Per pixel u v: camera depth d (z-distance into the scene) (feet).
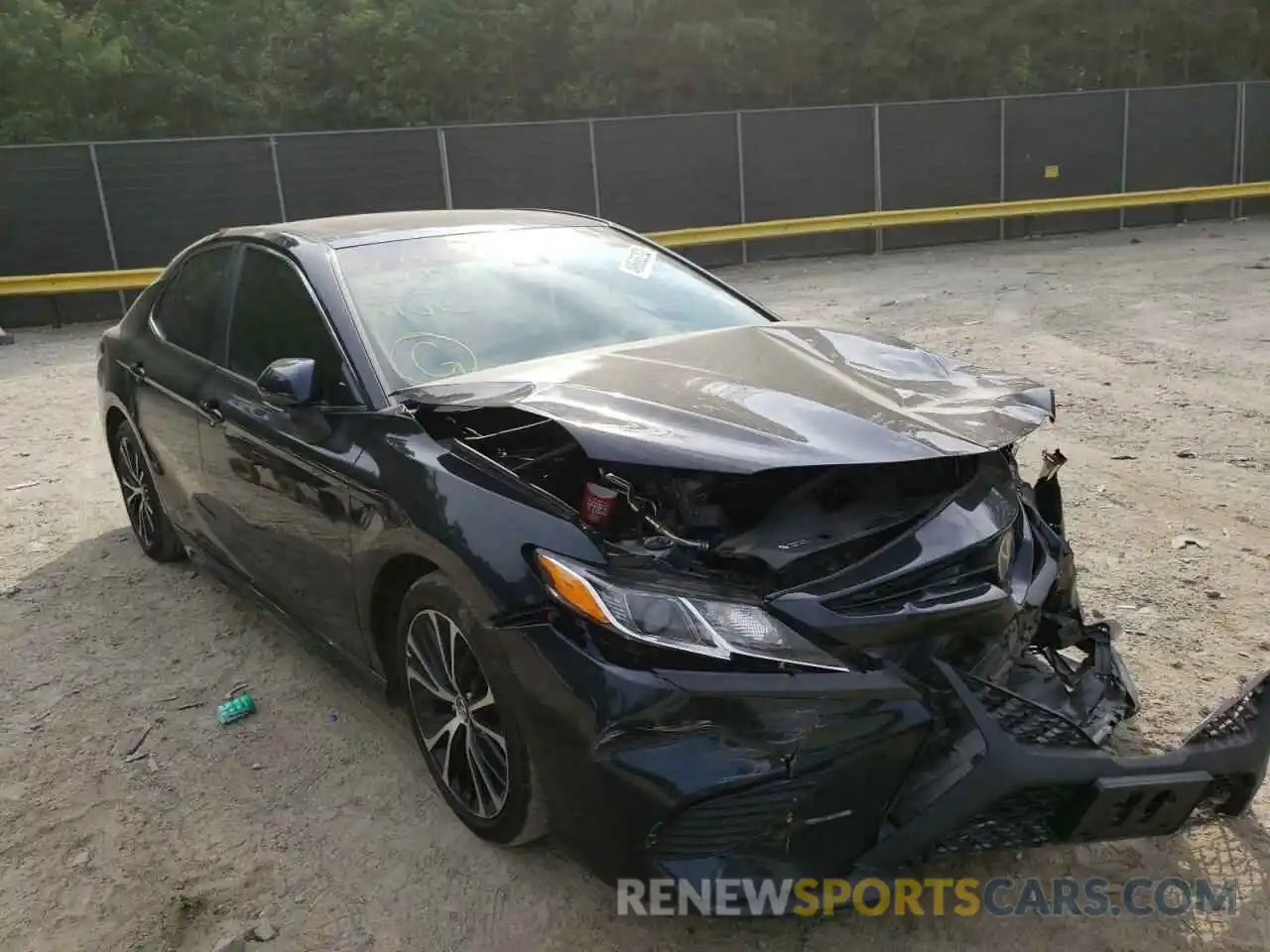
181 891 9.55
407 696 10.34
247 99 75.82
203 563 14.82
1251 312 34.22
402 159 50.39
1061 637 10.32
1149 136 63.46
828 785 7.70
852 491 9.06
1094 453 20.57
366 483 10.06
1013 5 85.51
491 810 9.33
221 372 13.24
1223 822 9.73
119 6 75.72
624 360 10.46
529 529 8.57
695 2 81.56
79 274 45.09
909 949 8.51
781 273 53.36
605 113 81.87
